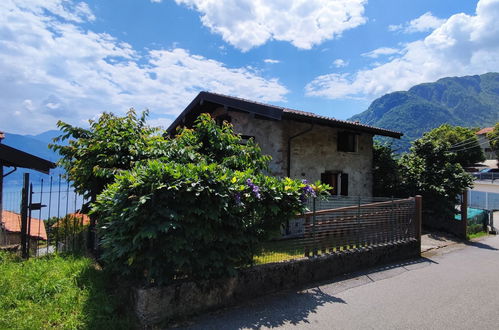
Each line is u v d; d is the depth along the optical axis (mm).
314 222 5504
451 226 10594
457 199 10805
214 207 3859
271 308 4121
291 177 9805
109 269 4293
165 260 3656
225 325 3596
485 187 29844
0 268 4531
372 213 6648
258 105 8930
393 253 6891
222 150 6199
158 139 5715
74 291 3869
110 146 5410
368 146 12383
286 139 9766
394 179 12391
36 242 5789
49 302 3639
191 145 5914
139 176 3758
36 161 5953
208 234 3836
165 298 3607
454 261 7078
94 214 5613
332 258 5613
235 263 4328
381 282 5352
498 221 14367
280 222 4738
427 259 7246
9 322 3152
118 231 3617
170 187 3527
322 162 10719
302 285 5070
